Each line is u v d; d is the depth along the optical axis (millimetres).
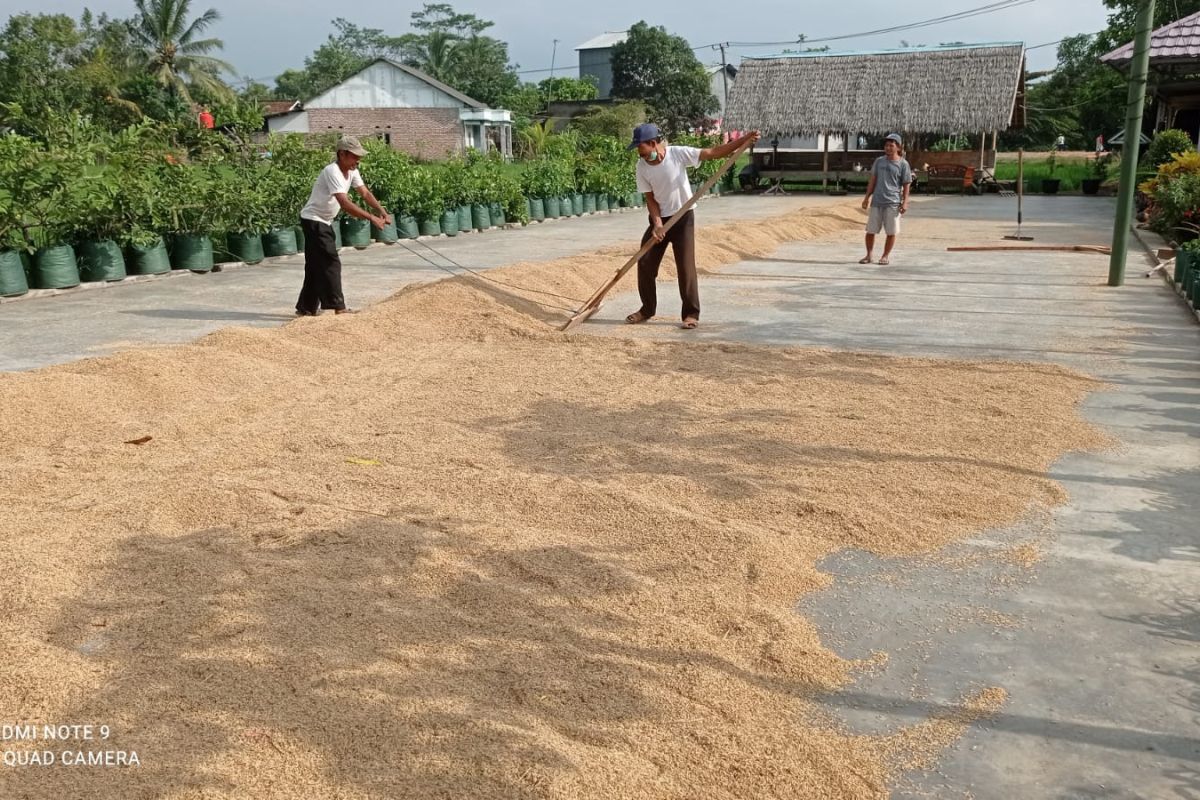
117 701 2748
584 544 3869
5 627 3156
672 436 5336
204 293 10664
